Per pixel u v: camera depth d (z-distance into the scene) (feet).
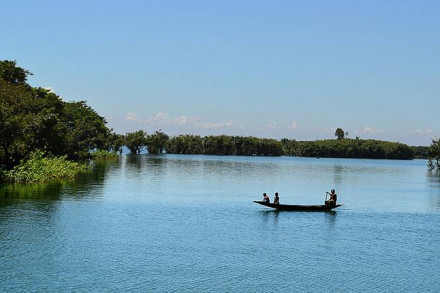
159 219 174.70
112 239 139.64
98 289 98.22
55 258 118.21
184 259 121.90
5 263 112.88
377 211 214.90
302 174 484.74
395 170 647.15
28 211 175.63
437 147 654.12
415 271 118.73
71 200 208.23
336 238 152.97
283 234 155.84
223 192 274.57
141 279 105.29
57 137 292.40
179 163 625.41
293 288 103.55
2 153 270.67
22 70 370.73
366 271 117.50
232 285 103.81
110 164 515.91
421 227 177.27
